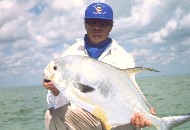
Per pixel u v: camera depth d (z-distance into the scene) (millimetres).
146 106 1239
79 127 1538
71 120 1534
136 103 1224
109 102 1198
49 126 1575
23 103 9086
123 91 1211
